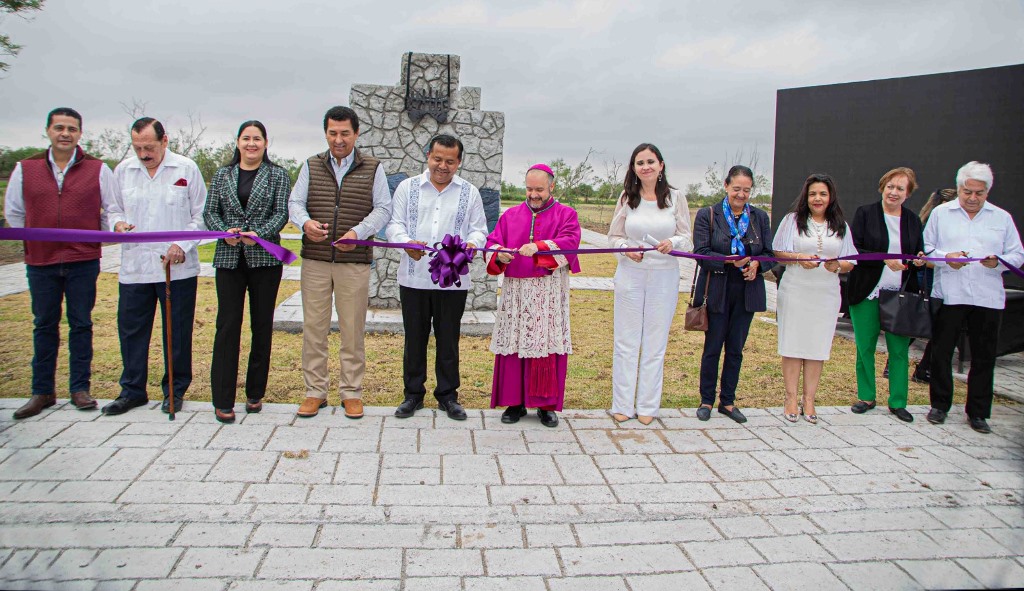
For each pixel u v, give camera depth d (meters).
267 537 2.95
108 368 5.50
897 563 2.96
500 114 7.88
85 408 4.34
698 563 2.92
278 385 5.25
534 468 3.81
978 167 4.71
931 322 4.70
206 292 9.38
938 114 7.43
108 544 2.81
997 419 5.05
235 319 4.21
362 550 2.89
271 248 3.52
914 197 7.73
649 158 4.50
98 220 4.27
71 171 4.14
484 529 3.12
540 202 4.37
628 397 4.66
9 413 4.19
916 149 7.65
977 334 4.73
